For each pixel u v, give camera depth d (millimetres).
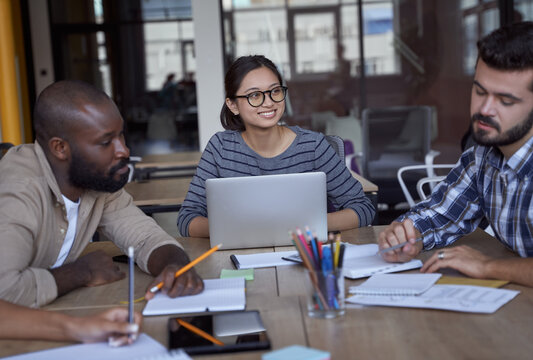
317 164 2367
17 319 1252
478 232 2025
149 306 1404
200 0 7188
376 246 1835
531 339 1152
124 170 1589
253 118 2273
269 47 7336
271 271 1694
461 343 1148
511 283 1470
